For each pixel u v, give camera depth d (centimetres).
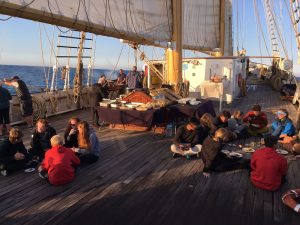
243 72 1597
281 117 673
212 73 1315
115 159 582
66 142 583
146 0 771
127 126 818
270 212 385
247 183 471
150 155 607
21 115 891
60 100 1056
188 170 526
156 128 787
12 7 450
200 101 854
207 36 1313
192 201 411
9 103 791
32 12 481
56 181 456
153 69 973
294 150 600
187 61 1339
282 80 1658
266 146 463
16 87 819
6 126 793
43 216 372
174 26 886
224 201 412
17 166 513
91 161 555
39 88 1076
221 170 514
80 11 577
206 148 509
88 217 371
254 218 371
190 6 1169
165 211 385
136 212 383
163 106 771
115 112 771
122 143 692
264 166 444
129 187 456
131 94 816
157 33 823
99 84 859
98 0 621
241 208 394
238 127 730
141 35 755
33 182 475
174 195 429
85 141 558
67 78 1121
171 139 725
